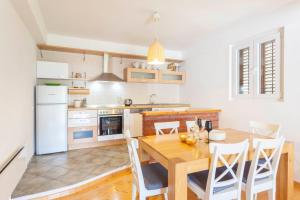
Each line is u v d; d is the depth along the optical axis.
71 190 2.39
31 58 3.41
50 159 3.38
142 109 4.77
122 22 3.44
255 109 3.28
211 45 4.34
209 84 4.48
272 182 1.82
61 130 3.82
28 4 2.24
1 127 1.90
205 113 3.85
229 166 1.58
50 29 3.82
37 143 3.62
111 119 4.39
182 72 5.47
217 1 2.67
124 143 4.55
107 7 2.85
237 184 1.64
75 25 3.60
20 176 2.36
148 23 3.49
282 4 2.75
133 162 1.79
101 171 2.83
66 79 4.50
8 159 1.96
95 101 4.97
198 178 1.75
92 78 4.84
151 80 5.15
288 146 2.05
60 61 4.56
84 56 4.80
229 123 3.85
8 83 2.12
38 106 3.63
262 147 1.65
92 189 2.50
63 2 2.70
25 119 2.92
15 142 2.38
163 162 1.67
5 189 1.79
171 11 2.98
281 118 2.83
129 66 5.37
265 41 3.14
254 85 3.36
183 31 3.95
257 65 3.30
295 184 2.59
